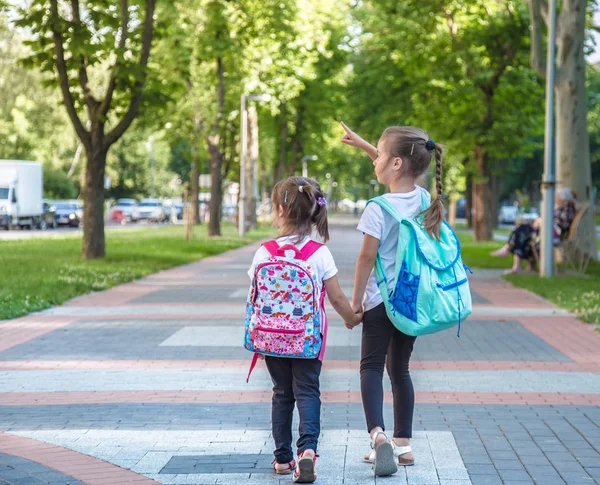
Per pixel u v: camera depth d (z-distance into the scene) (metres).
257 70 40.75
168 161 90.06
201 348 10.45
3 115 67.94
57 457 5.79
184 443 6.15
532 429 6.53
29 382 8.36
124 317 13.39
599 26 25.36
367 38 44.16
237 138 52.34
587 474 5.39
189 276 21.59
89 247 25.06
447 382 8.39
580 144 22.59
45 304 14.52
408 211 5.31
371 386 5.36
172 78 27.14
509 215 83.50
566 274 20.55
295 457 5.76
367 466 5.58
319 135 57.09
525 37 34.34
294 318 5.12
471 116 36.47
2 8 23.50
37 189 57.16
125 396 7.73
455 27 34.56
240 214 44.66
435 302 5.13
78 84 24.64
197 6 35.19
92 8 23.73
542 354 10.05
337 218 103.00
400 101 43.16
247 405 7.38
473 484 5.20
